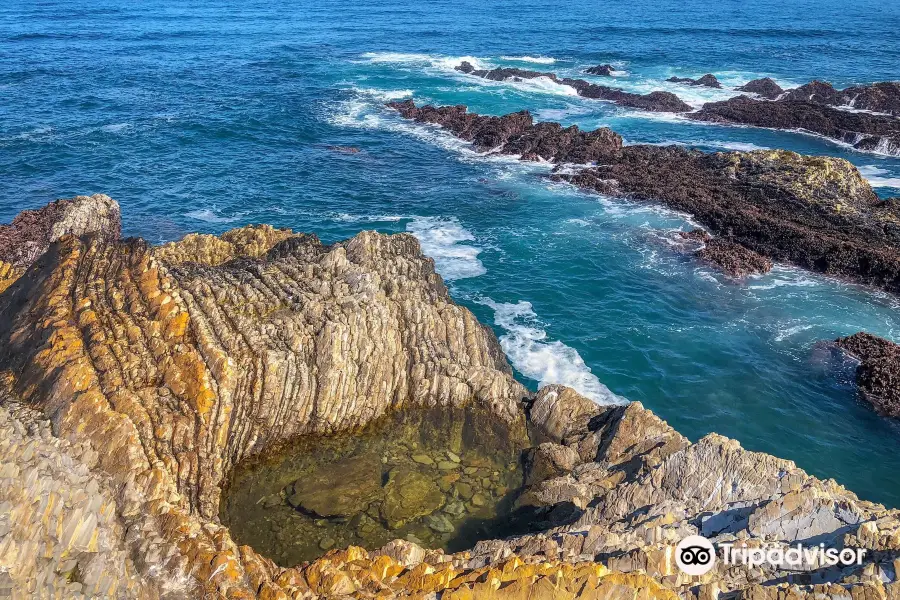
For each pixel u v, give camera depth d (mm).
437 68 73250
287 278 20422
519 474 17047
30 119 50594
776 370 23578
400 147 47219
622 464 16438
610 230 34094
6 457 11531
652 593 10383
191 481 14875
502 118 48875
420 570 12031
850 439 20672
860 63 75938
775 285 29031
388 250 23859
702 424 21172
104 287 18469
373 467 16984
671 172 39938
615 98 60000
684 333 25578
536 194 38719
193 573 11750
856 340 24578
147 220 34438
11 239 27688
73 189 38062
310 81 66375
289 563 14078
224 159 44094
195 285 18938
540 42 90312
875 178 42031
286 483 16328
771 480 13133
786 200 35219
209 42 88062
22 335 17125
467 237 33406
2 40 83500
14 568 9602
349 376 17844
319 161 44125
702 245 32250
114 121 51094
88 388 15016
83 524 11102
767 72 71375
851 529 11289
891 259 28750
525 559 12062
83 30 94375
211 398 15594
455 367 19375
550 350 24391
